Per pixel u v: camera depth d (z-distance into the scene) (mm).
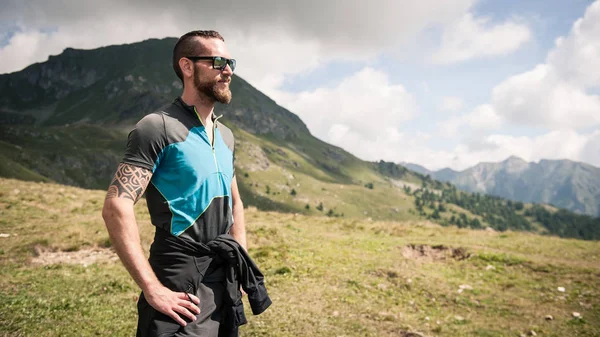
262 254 13570
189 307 2473
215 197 2762
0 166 181500
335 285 11070
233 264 2779
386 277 12062
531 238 18797
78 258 12969
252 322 7812
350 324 8141
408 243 16438
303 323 7906
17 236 14664
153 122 2596
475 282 12148
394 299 10398
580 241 18172
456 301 10547
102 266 12031
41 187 26828
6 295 8445
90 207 22328
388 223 22875
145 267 2398
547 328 8852
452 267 13703
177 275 2566
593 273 12664
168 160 2629
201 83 2768
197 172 2656
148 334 2443
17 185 26172
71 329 6816
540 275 12781
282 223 20219
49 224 16922
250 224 18141
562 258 14711
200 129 2789
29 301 8156
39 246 13320
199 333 2508
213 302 2664
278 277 11508
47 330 6656
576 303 10445
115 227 2371
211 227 2754
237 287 2838
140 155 2529
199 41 2797
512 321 9297
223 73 2801
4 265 11453
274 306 8953
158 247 2646
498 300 10695
